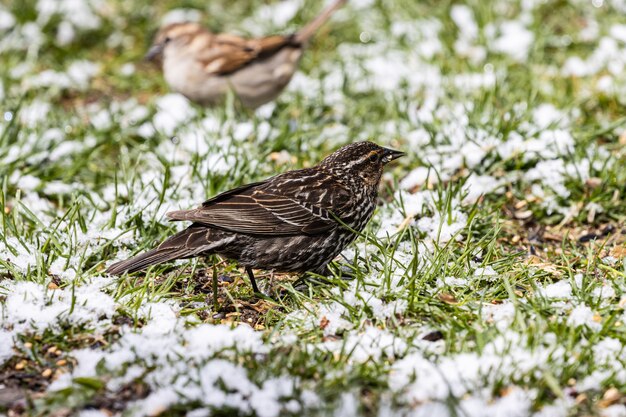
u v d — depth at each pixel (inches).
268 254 398.0
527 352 323.9
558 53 676.1
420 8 727.1
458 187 470.0
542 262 425.7
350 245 437.4
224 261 430.9
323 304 374.9
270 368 318.0
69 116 605.0
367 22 726.5
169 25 645.9
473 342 338.0
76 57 735.1
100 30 768.9
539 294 371.2
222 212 390.6
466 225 441.4
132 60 737.6
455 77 641.0
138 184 504.4
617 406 302.7
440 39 685.3
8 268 394.0
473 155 510.9
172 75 636.1
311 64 695.1
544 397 305.4
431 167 514.3
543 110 575.8
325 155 547.8
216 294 389.4
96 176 530.6
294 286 407.8
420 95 622.5
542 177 502.0
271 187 406.3
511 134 532.1
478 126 539.2
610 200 485.7
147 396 313.6
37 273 394.0
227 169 509.7
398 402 303.3
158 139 570.3
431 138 532.7
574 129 546.3
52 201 515.8
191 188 495.2
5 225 425.1
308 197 403.9
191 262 425.1
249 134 558.6
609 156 503.2
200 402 301.7
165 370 320.2
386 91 629.9
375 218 465.7
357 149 423.5
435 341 344.2
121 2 792.9
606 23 687.1
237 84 624.1
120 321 363.6
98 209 470.0
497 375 310.7
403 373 319.3
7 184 496.4
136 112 621.0
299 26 747.4
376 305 369.1
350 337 344.2
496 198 497.4
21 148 539.5
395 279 390.3
